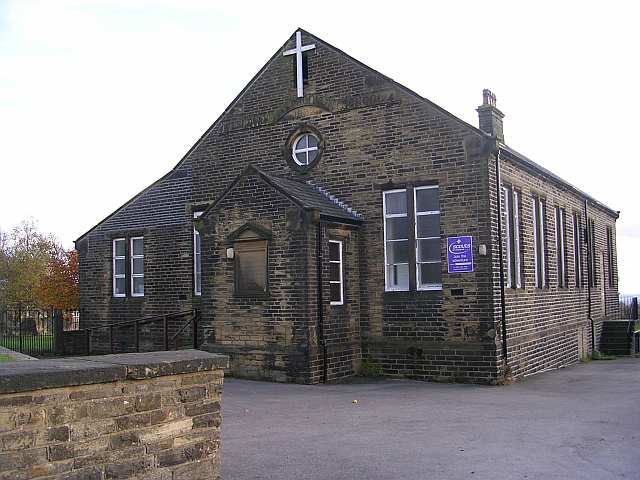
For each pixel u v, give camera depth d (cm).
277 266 1553
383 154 1675
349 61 1742
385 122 1677
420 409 1155
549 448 849
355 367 1644
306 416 1082
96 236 2259
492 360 1502
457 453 821
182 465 539
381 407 1177
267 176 1584
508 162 1680
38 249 4512
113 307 2197
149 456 514
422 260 1630
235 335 1609
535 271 1861
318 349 1523
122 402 498
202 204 2000
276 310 1548
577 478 714
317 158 1770
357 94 1723
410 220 1627
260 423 1019
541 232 1919
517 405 1202
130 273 2177
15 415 432
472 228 1541
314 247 1542
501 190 1625
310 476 715
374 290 1664
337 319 1597
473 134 1548
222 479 700
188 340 2002
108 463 485
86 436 472
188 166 2044
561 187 2162
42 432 446
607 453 824
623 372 1800
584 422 1030
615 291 2981
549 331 1912
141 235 2152
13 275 4222
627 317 3219
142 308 2128
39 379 441
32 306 3738
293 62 1839
